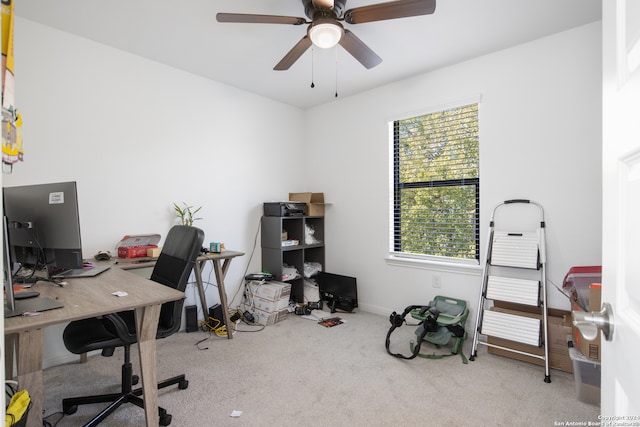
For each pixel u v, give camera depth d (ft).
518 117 8.42
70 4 6.74
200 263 9.78
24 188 5.22
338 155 12.43
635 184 1.80
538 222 8.18
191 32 7.82
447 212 10.07
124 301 4.51
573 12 7.02
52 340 7.48
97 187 8.27
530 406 5.91
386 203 11.08
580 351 6.23
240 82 10.80
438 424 5.44
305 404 5.99
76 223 4.84
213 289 10.66
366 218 11.62
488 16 7.15
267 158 12.22
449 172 9.98
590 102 7.48
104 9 6.91
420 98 10.18
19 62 7.14
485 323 8.00
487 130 8.91
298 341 8.87
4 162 3.91
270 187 12.32
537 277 8.25
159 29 7.70
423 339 8.40
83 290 5.06
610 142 2.16
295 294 12.28
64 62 7.75
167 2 6.70
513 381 6.78
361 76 10.34
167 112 9.55
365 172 11.63
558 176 7.89
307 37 6.53
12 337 5.43
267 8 6.93
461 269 9.41
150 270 9.05
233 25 7.53
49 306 4.17
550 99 7.97
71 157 7.86
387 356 7.98
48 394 6.30
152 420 4.76
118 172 8.62
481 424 5.44
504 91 8.62
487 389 6.48
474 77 9.10
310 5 6.34
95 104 8.22
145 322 4.65
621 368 1.95
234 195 11.21
